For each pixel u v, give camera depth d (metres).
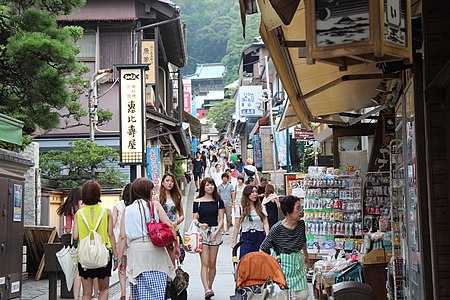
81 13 24.03
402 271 7.45
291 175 20.94
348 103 10.52
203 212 11.41
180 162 41.16
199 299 11.26
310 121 11.34
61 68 13.20
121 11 24.20
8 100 13.16
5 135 10.96
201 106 101.38
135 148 19.66
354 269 8.93
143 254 8.02
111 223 9.21
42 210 18.02
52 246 10.69
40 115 13.28
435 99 5.26
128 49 24.39
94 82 19.38
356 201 13.03
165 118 25.31
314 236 13.10
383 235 8.95
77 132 23.70
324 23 3.97
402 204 7.21
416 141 5.55
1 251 10.47
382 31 3.88
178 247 9.54
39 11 13.45
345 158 13.50
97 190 9.13
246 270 7.26
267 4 4.71
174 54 32.28
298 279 7.97
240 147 53.94
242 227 11.56
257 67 46.56
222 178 22.77
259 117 42.88
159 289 7.99
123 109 19.67
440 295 5.20
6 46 12.68
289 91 7.76
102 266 8.99
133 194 8.24
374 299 8.60
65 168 20.58
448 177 5.21
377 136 11.89
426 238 5.43
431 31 5.29
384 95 9.77
